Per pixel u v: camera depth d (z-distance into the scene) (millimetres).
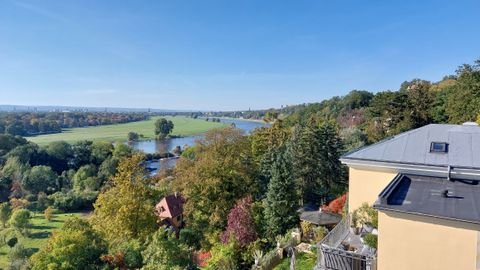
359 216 11398
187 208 30438
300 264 15664
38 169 63656
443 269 7738
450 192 8922
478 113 27547
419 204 8312
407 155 11016
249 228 22062
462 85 33125
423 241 7953
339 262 9578
